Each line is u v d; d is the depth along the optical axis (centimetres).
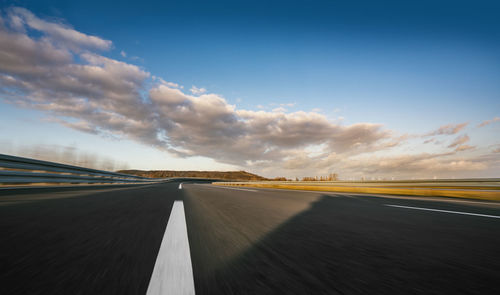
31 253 158
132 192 786
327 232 247
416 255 174
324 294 111
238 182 3512
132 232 225
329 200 659
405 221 321
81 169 1233
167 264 144
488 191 879
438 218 350
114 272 130
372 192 1353
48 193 652
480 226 289
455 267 151
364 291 115
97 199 516
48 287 110
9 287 109
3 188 738
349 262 156
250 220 316
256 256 165
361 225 288
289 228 265
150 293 107
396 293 114
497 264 157
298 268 144
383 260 162
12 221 262
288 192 1084
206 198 648
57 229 229
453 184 1012
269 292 112
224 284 119
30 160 830
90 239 197
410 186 1169
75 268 134
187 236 218
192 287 114
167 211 362
